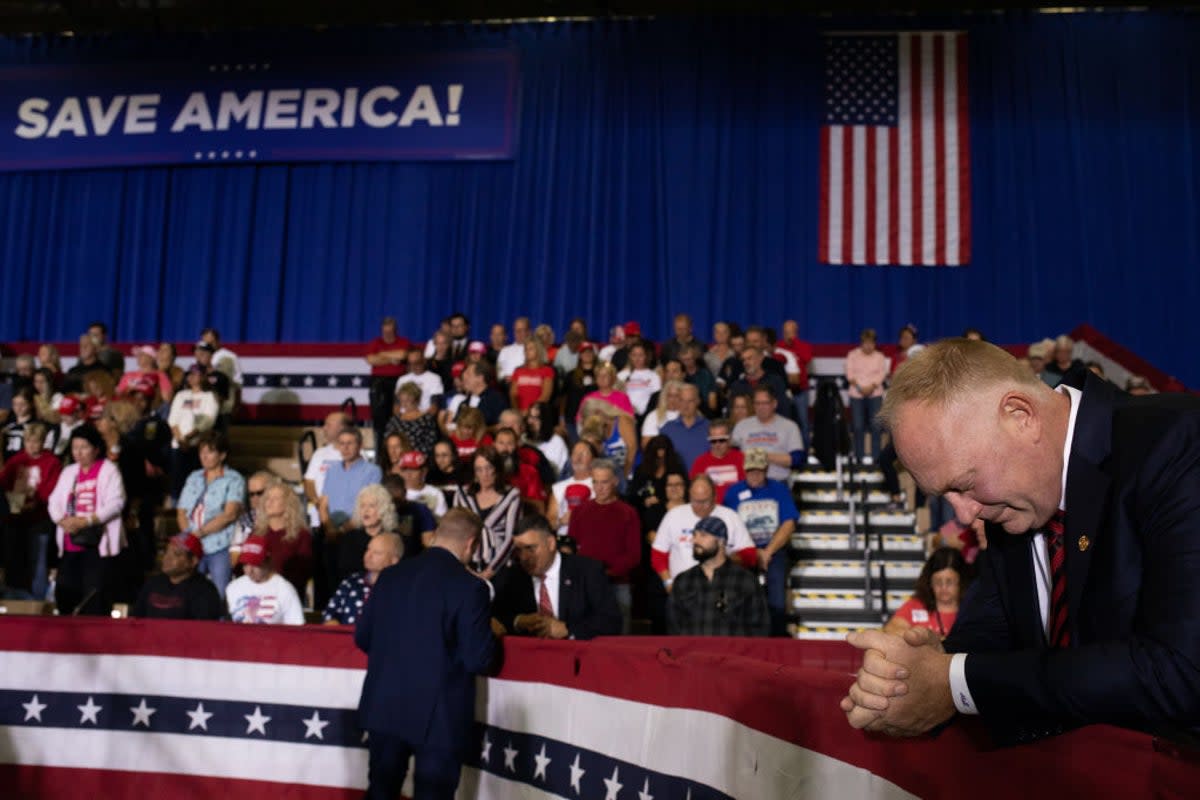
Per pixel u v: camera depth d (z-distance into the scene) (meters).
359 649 5.36
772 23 16.84
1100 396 1.75
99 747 5.62
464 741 4.92
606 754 4.00
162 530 11.21
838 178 16.31
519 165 17.02
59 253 17.80
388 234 17.23
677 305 16.41
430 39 17.41
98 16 17.86
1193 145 16.16
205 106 17.55
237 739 5.49
